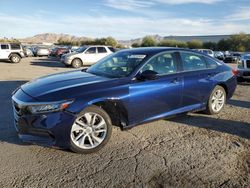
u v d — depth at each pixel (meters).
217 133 5.43
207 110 6.42
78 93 4.30
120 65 5.28
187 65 5.85
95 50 21.97
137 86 4.84
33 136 4.20
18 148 4.49
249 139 5.17
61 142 4.19
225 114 6.72
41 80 4.97
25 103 4.16
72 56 21.25
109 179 3.70
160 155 4.41
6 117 6.05
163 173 3.87
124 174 3.82
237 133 5.46
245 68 11.52
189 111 5.89
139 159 4.27
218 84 6.48
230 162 4.22
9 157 4.19
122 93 4.64
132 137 5.10
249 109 7.32
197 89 5.91
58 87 4.44
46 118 4.07
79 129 4.30
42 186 3.50
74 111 4.19
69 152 4.42
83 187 3.50
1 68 18.77
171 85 5.34
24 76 14.12
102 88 4.52
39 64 24.08
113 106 4.64
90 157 4.29
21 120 4.21
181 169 3.99
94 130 4.45
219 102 6.61
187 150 4.61
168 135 5.25
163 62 5.43
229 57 41.41
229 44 74.06
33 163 4.05
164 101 5.28
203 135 5.30
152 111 5.14
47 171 3.85
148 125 5.74
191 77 5.77
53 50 41.16
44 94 4.23
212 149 4.68
